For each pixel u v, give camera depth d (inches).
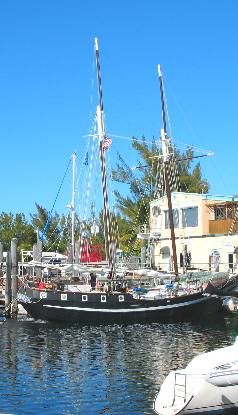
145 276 1672.0
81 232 2224.4
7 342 1197.1
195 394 609.0
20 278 1649.9
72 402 746.2
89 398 761.6
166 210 2404.0
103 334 1306.6
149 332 1332.4
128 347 1127.0
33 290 1491.1
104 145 1695.4
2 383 840.3
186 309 1504.7
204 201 2226.9
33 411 711.7
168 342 1182.9
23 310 1606.8
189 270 2032.5
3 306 1704.0
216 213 2241.6
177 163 2807.6
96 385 824.9
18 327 1407.5
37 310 1473.9
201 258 2202.3
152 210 2486.5
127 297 1471.5
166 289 1572.3
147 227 2751.0
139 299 1475.1
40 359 1014.4
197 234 2228.1
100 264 1894.7
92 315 1450.5
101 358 1018.1
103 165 1689.2
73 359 1011.3
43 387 817.5
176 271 1662.2
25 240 3287.4
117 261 2039.9
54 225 3230.8
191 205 2263.8
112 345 1152.8
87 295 1457.9
